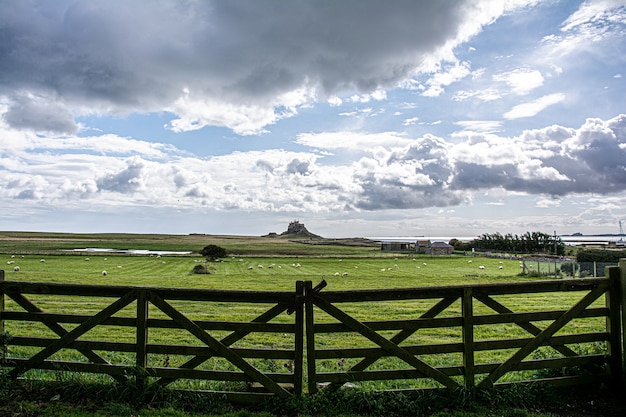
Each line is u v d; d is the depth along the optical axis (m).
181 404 5.90
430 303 20.52
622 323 6.46
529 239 108.81
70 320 6.34
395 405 5.90
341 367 7.76
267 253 105.88
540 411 5.97
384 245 147.38
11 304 18.09
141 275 41.38
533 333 6.52
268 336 12.23
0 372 6.16
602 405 6.13
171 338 11.95
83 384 6.16
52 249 107.94
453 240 141.88
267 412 5.71
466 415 5.74
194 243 182.88
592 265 43.50
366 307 19.22
